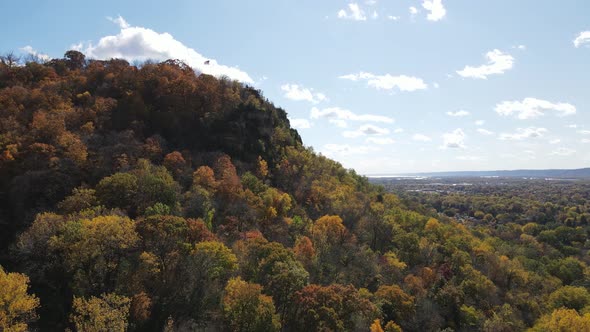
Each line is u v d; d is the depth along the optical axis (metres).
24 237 60.88
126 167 91.19
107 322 45.88
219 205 94.50
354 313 62.19
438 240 130.00
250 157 129.62
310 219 109.81
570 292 104.12
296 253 80.38
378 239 118.62
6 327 44.25
